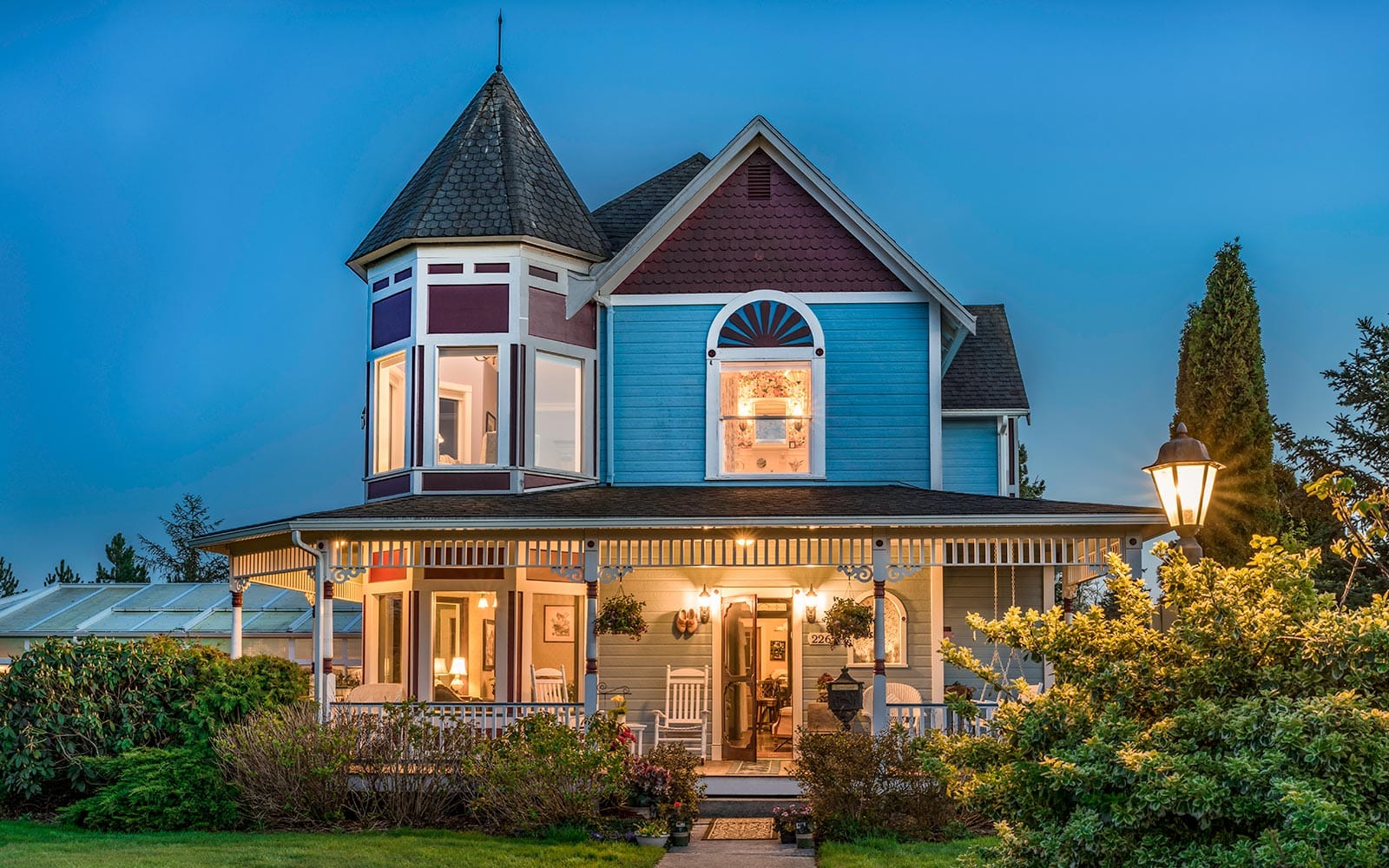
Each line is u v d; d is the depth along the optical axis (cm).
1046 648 934
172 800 1516
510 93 2141
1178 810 772
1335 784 732
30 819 1573
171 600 2641
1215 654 863
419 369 1956
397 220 2044
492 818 1498
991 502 1744
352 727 1574
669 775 1559
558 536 1680
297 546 1695
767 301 2042
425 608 1908
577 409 2022
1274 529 2167
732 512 1669
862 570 1661
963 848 1375
